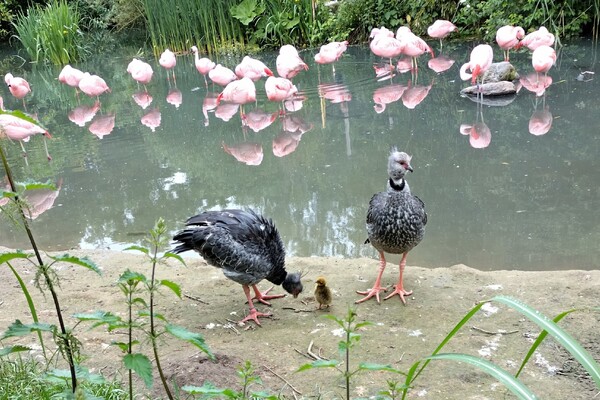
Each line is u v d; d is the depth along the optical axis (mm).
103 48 17234
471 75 9758
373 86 10750
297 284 4551
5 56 17469
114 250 5773
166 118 10125
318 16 14570
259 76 11125
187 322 4484
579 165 6789
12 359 3959
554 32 12078
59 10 15727
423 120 8711
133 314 4555
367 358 3994
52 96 12438
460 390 3688
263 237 4438
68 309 4648
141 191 7234
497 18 12516
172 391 3658
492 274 4844
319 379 3809
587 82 9648
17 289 4961
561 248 5406
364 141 8078
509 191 6375
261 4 14492
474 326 4238
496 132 7938
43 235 6355
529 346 4008
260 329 4367
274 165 7688
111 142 9070
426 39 13641
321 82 11305
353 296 4688
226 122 9641
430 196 6406
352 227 6074
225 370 3834
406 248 4539
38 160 8438
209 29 14828
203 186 7258
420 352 4023
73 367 2758
